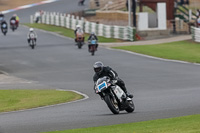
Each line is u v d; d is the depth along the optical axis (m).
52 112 61.16
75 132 42.19
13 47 164.88
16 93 85.44
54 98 78.06
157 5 190.62
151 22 198.00
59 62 130.88
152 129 41.59
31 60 136.50
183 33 193.62
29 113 61.88
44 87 93.81
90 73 111.00
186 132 38.62
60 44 170.25
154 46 159.62
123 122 48.66
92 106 65.50
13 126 49.59
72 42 175.75
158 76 101.62
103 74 54.91
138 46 160.25
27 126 49.03
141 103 65.88
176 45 161.12
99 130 42.75
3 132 45.66
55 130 45.38
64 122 50.75
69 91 86.12
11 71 120.31
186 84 88.62
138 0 198.88
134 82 94.06
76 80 101.75
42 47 163.12
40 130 45.81
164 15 190.12
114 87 54.75
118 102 55.16
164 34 189.25
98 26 194.12
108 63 124.94
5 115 61.56
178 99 67.94
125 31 180.25
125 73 107.50
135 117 51.91
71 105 68.56
